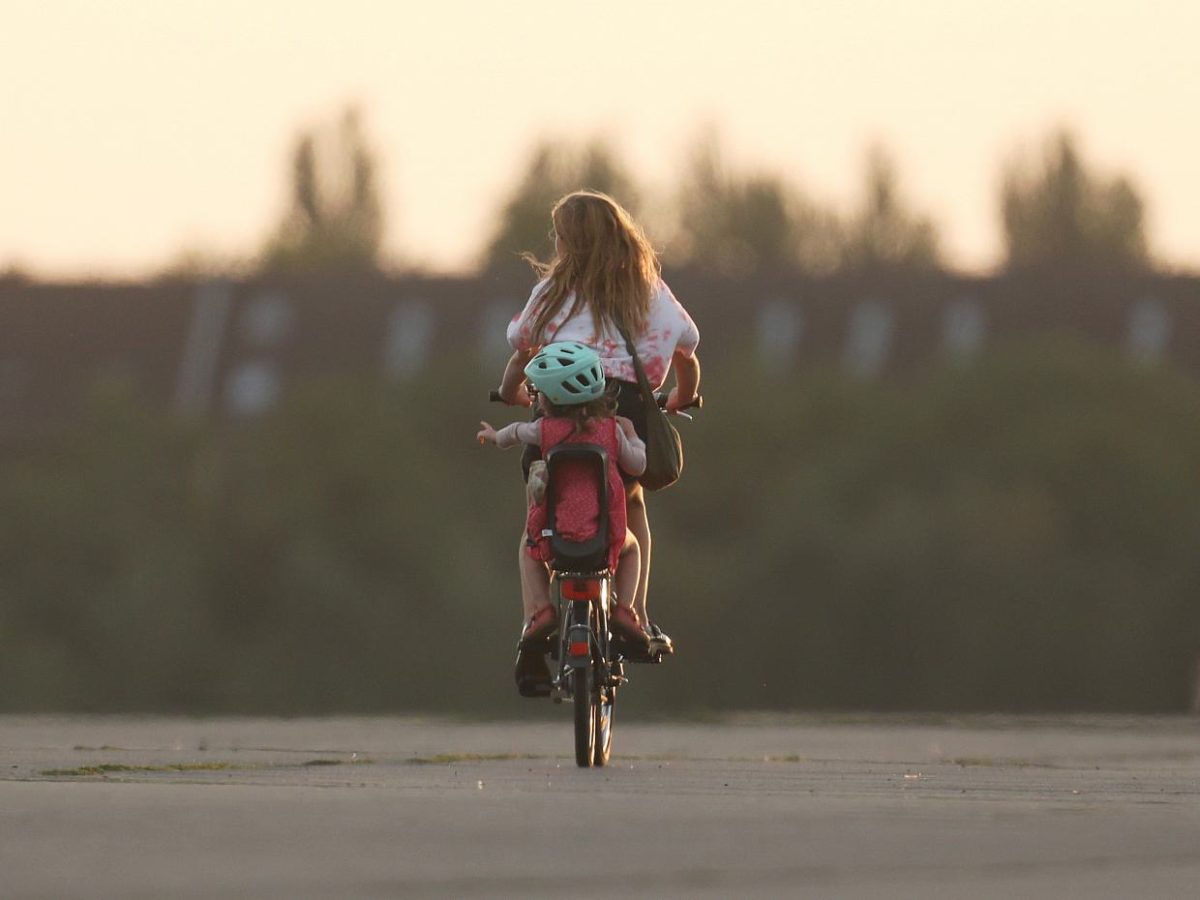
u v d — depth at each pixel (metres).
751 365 170.25
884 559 148.75
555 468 21.64
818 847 11.62
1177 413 160.38
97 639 145.50
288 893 9.26
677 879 10.02
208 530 147.38
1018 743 36.31
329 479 149.62
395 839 11.73
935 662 149.25
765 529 153.75
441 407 161.25
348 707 143.88
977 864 10.88
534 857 10.91
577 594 21.45
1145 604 149.38
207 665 145.00
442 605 146.25
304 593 145.12
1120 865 11.03
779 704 151.12
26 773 19.16
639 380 22.52
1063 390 160.50
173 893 9.23
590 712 21.30
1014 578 148.38
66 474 154.12
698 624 151.12
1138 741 38.16
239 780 18.39
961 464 157.62
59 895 9.09
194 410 163.00
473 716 62.72
